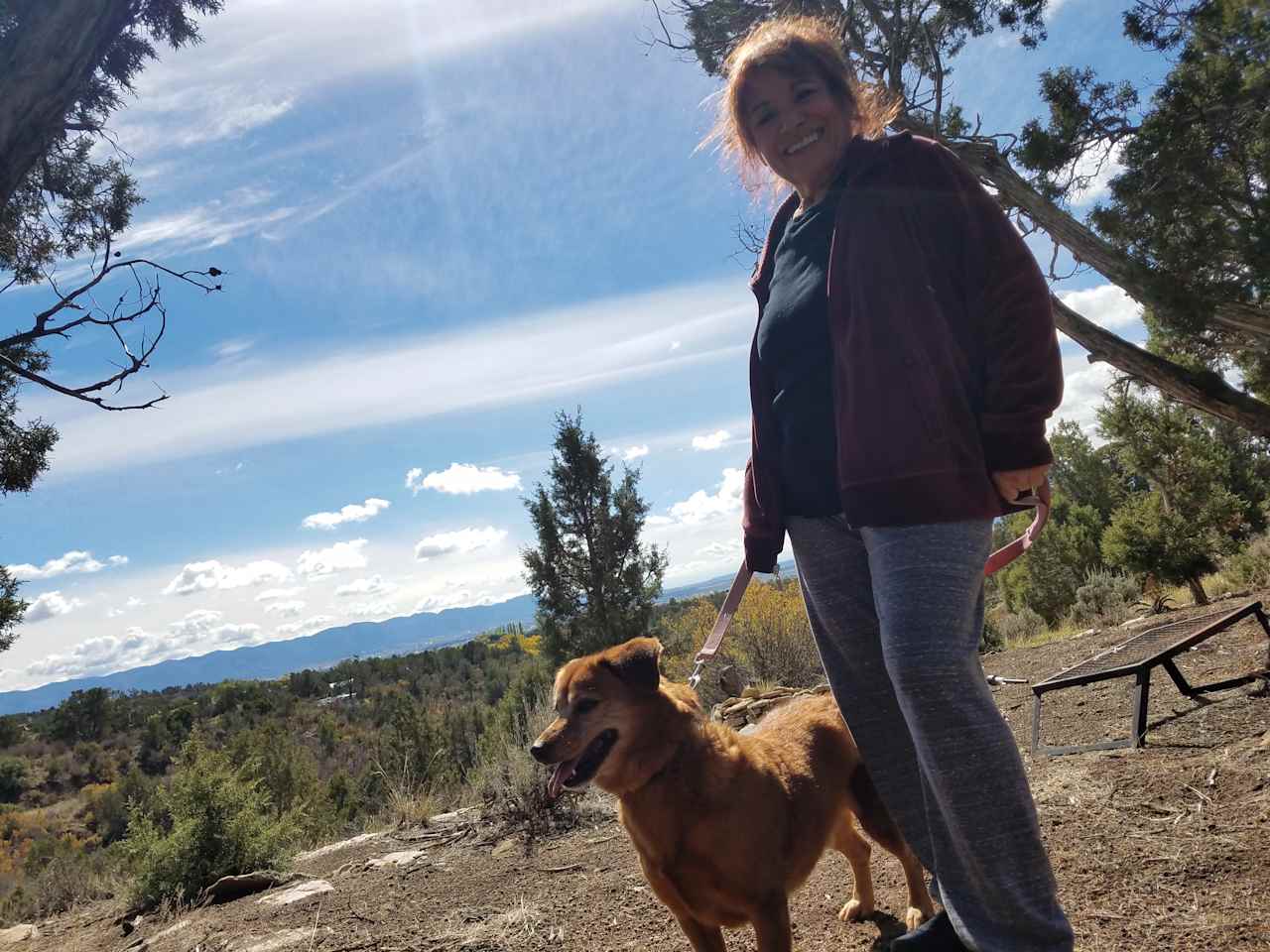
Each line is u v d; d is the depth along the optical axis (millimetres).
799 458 2621
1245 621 8930
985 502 2184
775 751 3424
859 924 3896
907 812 2652
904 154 2375
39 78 4957
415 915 5344
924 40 9820
